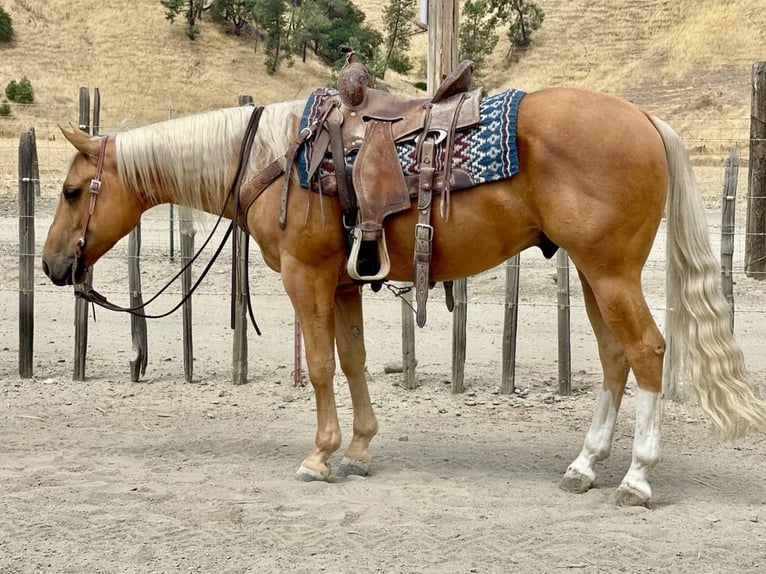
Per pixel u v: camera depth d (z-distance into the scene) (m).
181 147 4.68
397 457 5.05
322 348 4.50
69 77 38.00
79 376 6.84
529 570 3.50
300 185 4.34
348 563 3.58
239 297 6.66
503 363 6.49
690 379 4.17
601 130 3.98
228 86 40.00
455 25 6.82
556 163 3.99
